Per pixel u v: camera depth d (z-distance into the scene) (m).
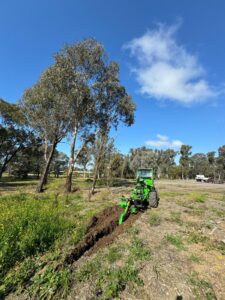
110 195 16.02
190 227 7.52
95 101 19.64
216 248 5.65
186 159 87.12
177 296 3.67
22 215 6.66
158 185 32.94
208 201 14.33
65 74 17.66
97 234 6.42
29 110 22.23
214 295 3.72
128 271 4.30
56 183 26.39
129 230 6.88
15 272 4.17
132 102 21.42
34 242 5.22
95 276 4.17
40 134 25.19
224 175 78.75
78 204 11.77
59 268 4.38
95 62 18.55
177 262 4.84
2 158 33.84
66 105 19.05
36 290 3.70
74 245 5.47
